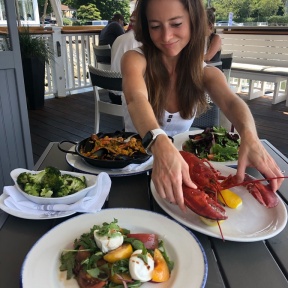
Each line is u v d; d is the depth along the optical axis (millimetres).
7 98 2193
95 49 3760
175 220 798
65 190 890
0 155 2240
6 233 777
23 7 5184
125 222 775
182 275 616
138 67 1311
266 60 4758
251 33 4805
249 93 4816
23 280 592
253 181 890
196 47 1328
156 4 1104
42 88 4496
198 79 1399
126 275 583
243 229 775
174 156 778
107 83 2410
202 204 744
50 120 4043
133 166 1096
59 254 668
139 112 1001
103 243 619
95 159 1064
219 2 5742
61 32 5020
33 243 745
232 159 1231
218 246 737
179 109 1516
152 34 1174
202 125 1920
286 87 4766
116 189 1001
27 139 2408
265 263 685
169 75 1442
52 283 601
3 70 2111
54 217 816
